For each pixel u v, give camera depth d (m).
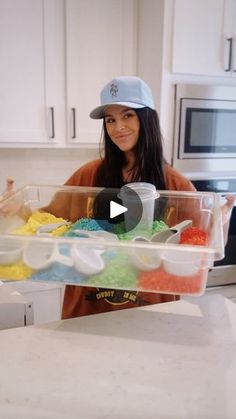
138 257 0.70
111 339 0.73
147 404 0.56
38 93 1.85
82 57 1.87
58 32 1.82
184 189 1.16
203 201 0.97
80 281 0.73
